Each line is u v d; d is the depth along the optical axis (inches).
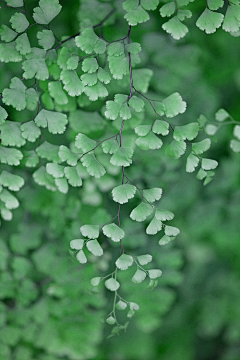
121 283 31.8
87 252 31.5
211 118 33.9
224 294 40.3
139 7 26.5
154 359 39.1
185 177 33.7
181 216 34.9
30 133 27.1
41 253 31.8
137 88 29.7
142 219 26.6
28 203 31.6
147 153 31.5
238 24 26.4
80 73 27.8
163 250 32.1
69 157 26.6
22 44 26.7
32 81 30.5
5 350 31.4
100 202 31.9
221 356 47.3
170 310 39.7
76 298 31.8
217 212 35.0
